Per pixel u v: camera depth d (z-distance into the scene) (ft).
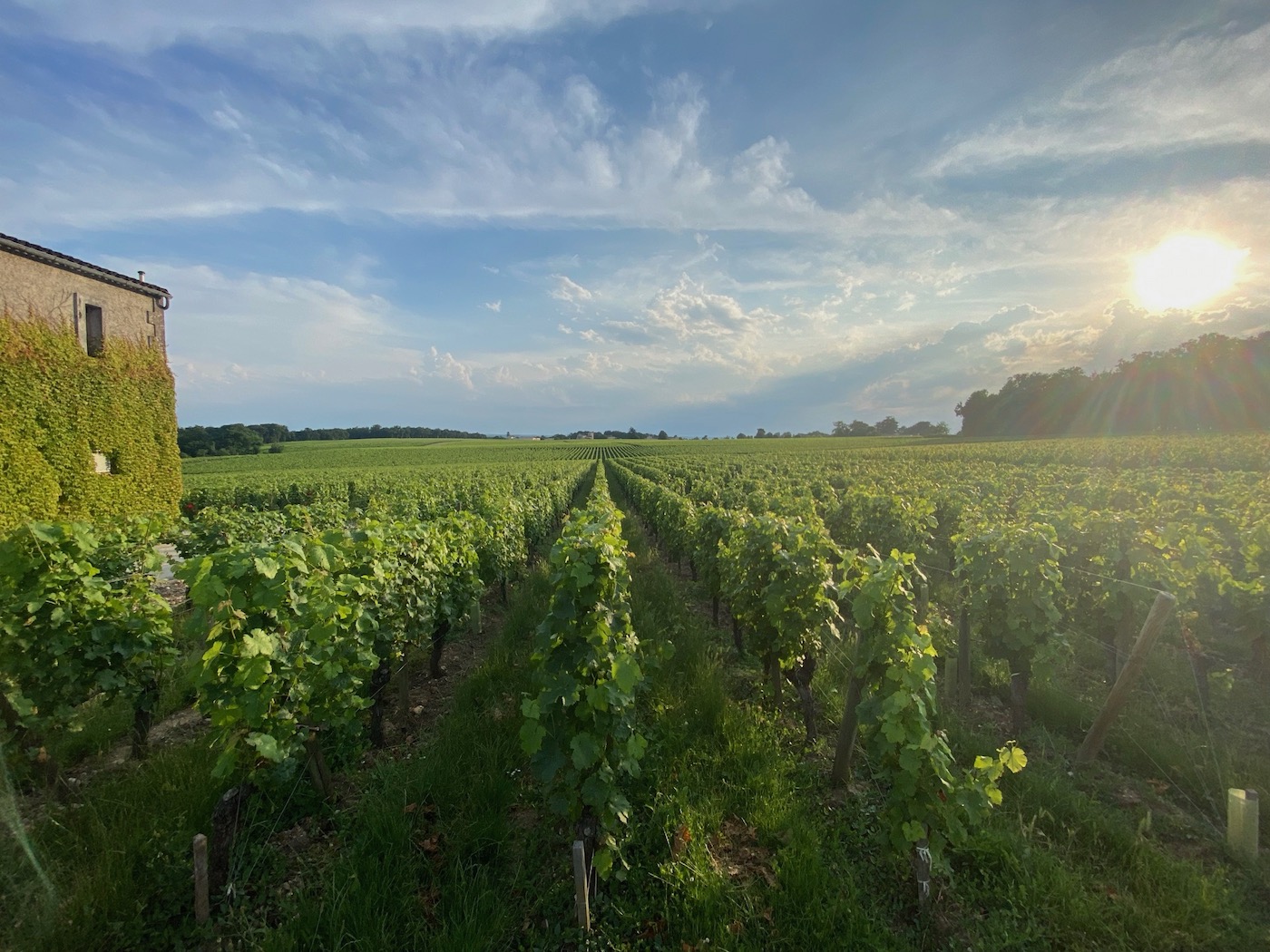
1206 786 14.51
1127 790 14.87
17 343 57.98
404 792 13.80
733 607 22.09
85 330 65.36
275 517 43.70
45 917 10.30
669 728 17.43
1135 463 100.32
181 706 20.07
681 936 10.32
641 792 14.43
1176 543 24.88
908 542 31.71
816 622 17.21
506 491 59.52
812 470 99.04
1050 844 12.50
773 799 13.92
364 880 11.25
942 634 22.65
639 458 211.82
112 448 67.05
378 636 17.13
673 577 43.06
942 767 10.82
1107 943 10.16
